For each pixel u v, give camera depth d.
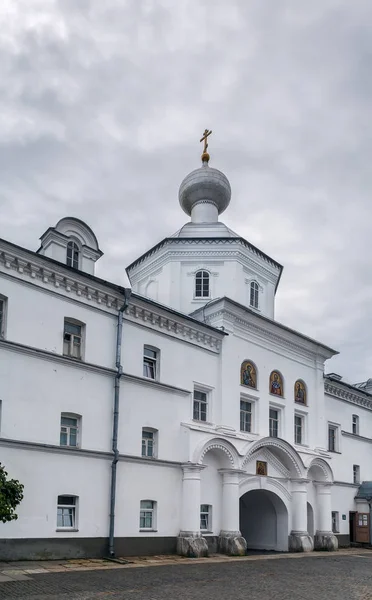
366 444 45.78
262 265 39.00
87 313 26.67
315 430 38.50
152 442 28.66
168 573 21.41
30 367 23.92
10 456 22.58
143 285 39.41
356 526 41.84
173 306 36.44
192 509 28.45
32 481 23.09
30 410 23.56
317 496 37.69
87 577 19.38
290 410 36.50
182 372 30.53
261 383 34.62
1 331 23.34
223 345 32.78
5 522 20.34
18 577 18.70
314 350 39.16
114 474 26.00
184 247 37.47
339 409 43.19
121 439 26.86
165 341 30.09
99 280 26.88
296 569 24.94
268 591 18.61
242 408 33.72
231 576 21.56
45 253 27.95
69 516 24.50
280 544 34.69
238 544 29.67
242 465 31.34
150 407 28.56
